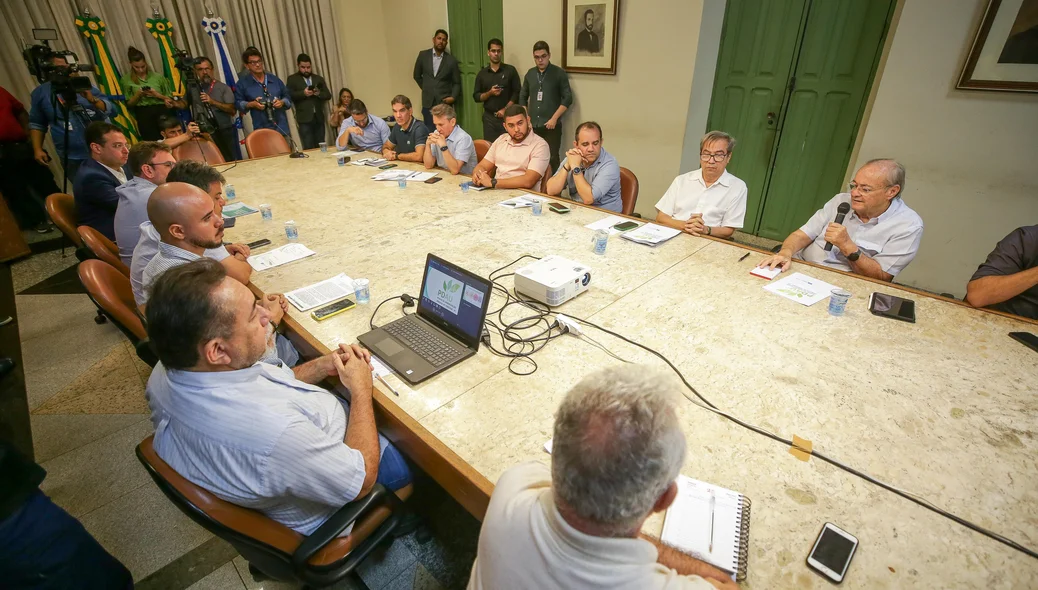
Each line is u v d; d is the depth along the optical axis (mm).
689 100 3715
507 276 1828
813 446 1029
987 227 2725
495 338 1437
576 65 4281
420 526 1575
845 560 791
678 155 3953
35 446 1957
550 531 588
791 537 839
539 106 4449
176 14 4777
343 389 1305
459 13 5133
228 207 2711
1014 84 2412
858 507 891
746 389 1205
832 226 1867
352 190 3029
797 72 3338
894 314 1526
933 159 2783
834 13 3076
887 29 2900
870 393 1187
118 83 4555
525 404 1166
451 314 1419
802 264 1925
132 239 2342
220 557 1524
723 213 2498
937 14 2543
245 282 1794
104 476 1819
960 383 1218
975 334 1436
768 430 1074
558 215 2500
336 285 1773
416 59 5863
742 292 1700
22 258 3713
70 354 2568
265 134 4281
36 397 2244
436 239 2191
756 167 3758
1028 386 1204
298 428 935
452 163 3334
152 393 998
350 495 989
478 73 4980
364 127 4406
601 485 542
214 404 925
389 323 1499
